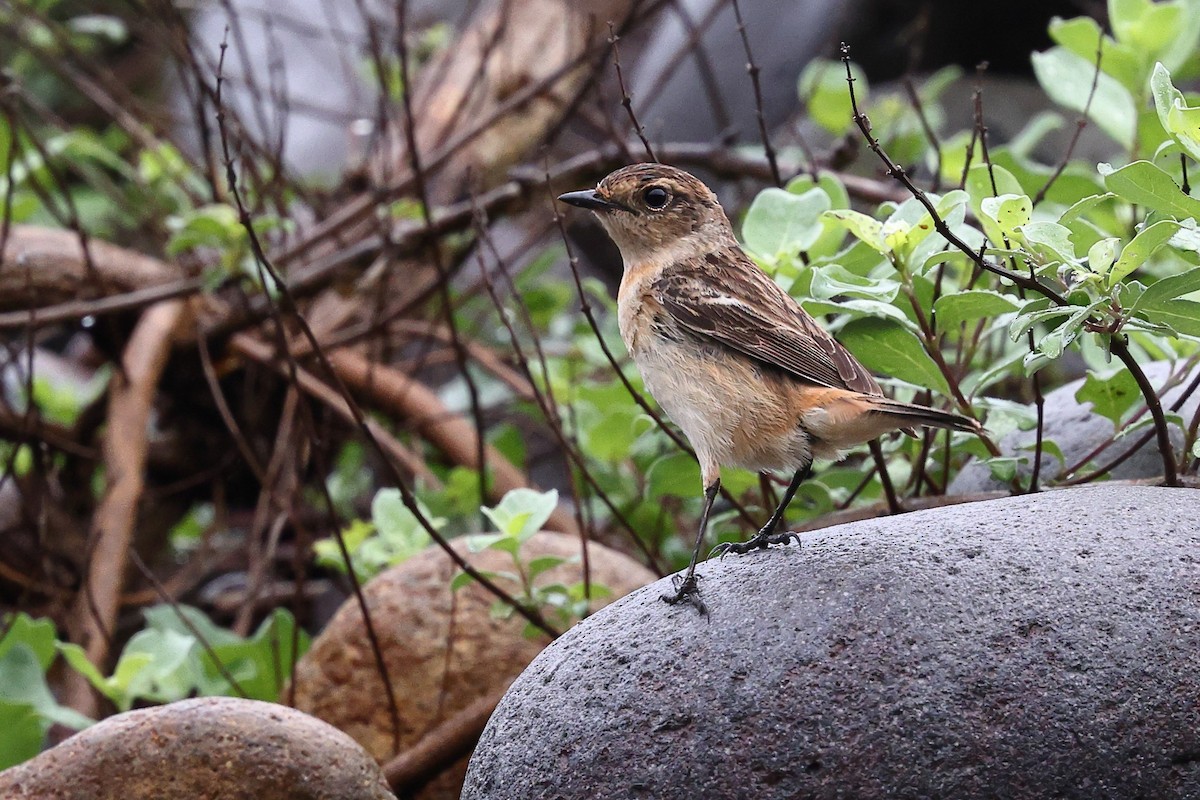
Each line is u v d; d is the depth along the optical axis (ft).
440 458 48.49
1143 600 20.06
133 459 42.06
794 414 24.86
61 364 58.54
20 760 30.63
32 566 44.57
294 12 73.56
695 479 31.35
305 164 66.59
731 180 46.75
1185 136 22.74
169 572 50.88
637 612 22.36
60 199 56.03
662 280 27.04
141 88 65.98
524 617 31.65
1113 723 19.21
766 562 22.50
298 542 36.96
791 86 61.00
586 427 41.06
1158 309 21.89
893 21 62.39
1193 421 25.68
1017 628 19.99
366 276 45.52
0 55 63.41
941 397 30.96
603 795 20.43
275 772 24.43
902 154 47.75
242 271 42.04
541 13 57.11
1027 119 61.87
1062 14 60.75
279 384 49.32
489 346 53.98
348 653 33.42
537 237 49.85
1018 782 19.16
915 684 19.75
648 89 62.18
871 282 26.14
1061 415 30.99
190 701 25.23
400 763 31.27
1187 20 34.71
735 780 19.84
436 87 53.62
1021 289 25.11
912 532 22.20
